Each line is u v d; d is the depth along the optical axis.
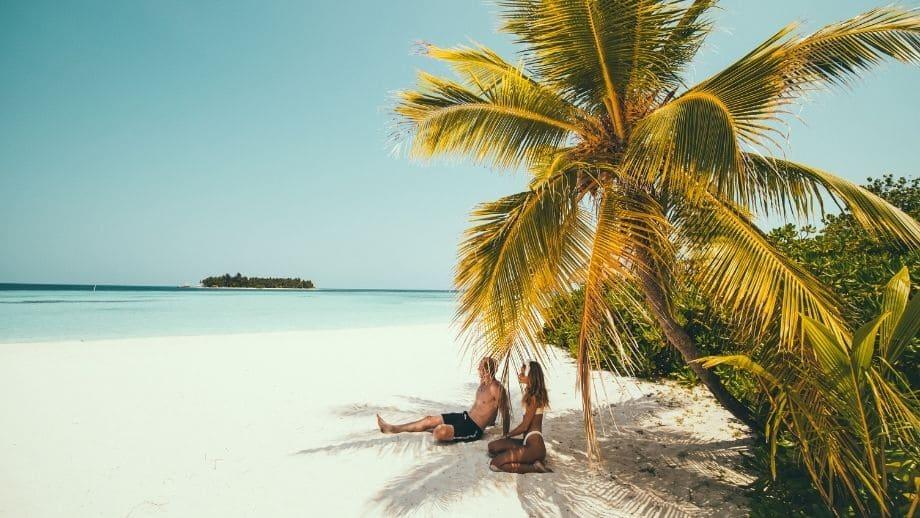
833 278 4.47
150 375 8.84
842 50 3.67
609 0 3.96
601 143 4.63
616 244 3.49
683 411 6.42
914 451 2.58
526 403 4.50
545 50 4.40
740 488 4.01
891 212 3.60
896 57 3.49
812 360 3.06
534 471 4.34
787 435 3.37
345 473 4.36
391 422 6.10
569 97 4.77
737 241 3.57
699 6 4.41
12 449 4.97
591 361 3.42
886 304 2.46
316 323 24.33
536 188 3.80
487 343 4.06
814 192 4.07
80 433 5.51
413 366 10.39
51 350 11.62
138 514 3.62
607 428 5.78
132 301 46.88
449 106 5.02
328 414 6.42
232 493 3.97
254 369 9.65
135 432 5.57
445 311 40.59
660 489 4.03
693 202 3.80
